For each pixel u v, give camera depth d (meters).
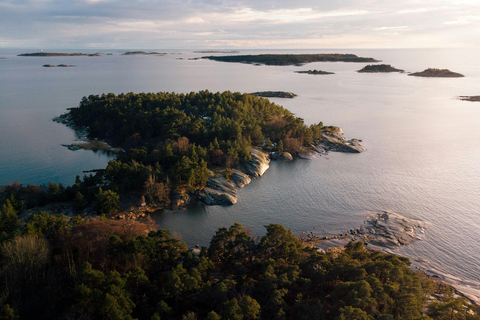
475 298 82.69
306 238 113.81
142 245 80.00
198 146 175.75
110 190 125.38
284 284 72.44
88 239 84.00
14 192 132.00
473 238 113.44
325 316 65.69
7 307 59.56
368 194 148.00
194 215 129.88
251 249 90.00
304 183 161.00
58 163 183.25
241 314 62.69
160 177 141.38
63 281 74.56
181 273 73.69
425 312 69.44
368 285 67.50
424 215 129.25
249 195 148.00
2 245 79.06
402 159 194.12
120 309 62.47
